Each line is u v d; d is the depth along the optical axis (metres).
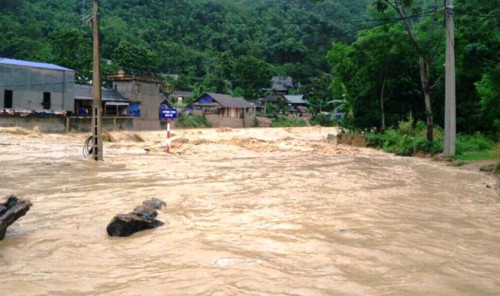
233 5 123.94
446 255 5.93
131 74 55.28
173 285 4.70
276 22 110.31
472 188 12.47
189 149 26.27
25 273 5.14
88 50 62.22
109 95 53.81
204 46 99.00
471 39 29.58
